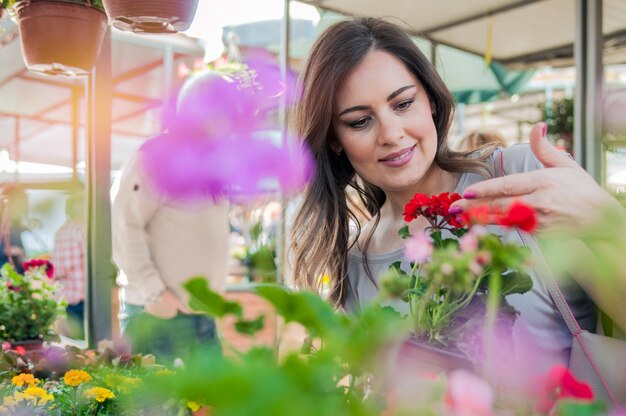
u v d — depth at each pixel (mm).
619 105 751
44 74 2045
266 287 490
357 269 1501
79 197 4047
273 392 358
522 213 678
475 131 3494
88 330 2297
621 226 854
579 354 1116
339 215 1540
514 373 786
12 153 5559
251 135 2736
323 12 4148
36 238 4512
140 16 1627
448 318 865
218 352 386
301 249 1563
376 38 1348
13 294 2674
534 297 1199
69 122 5582
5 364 2014
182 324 2391
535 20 4504
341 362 562
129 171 2576
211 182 2623
